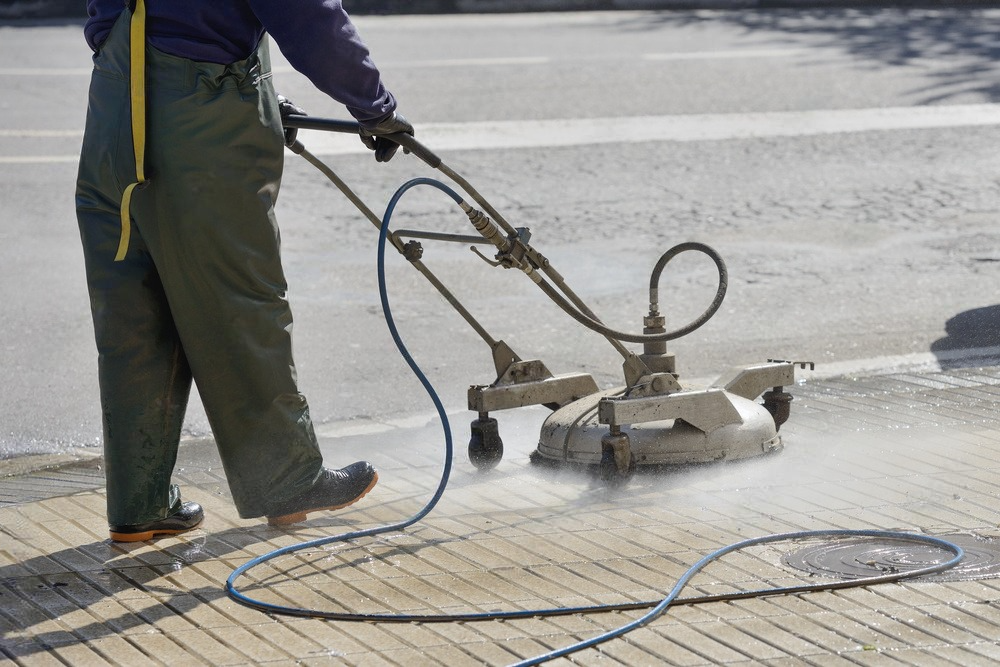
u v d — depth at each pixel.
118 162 4.29
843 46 20.77
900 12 25.55
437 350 7.91
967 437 5.86
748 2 26.70
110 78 4.32
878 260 9.91
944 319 8.42
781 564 4.35
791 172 12.84
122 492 4.63
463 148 13.87
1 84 17.33
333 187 12.25
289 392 4.62
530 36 22.27
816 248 10.26
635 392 5.30
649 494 5.16
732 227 10.91
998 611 3.93
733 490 5.18
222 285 4.39
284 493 4.68
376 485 5.42
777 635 3.78
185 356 4.61
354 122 4.78
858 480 5.27
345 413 6.72
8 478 5.71
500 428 6.31
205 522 4.92
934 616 3.90
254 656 3.71
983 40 21.16
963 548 4.48
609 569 4.34
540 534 4.71
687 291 9.16
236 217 4.36
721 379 5.85
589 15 25.58
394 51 20.38
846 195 11.93
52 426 6.62
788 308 8.74
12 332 8.32
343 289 9.27
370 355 7.80
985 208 11.43
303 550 4.59
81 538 4.75
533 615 3.95
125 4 4.33
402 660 3.67
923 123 15.04
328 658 3.69
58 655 3.73
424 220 11.18
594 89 17.28
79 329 8.41
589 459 5.37
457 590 4.18
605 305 8.81
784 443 5.81
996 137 14.27
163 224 4.30
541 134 14.58
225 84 4.29
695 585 4.16
